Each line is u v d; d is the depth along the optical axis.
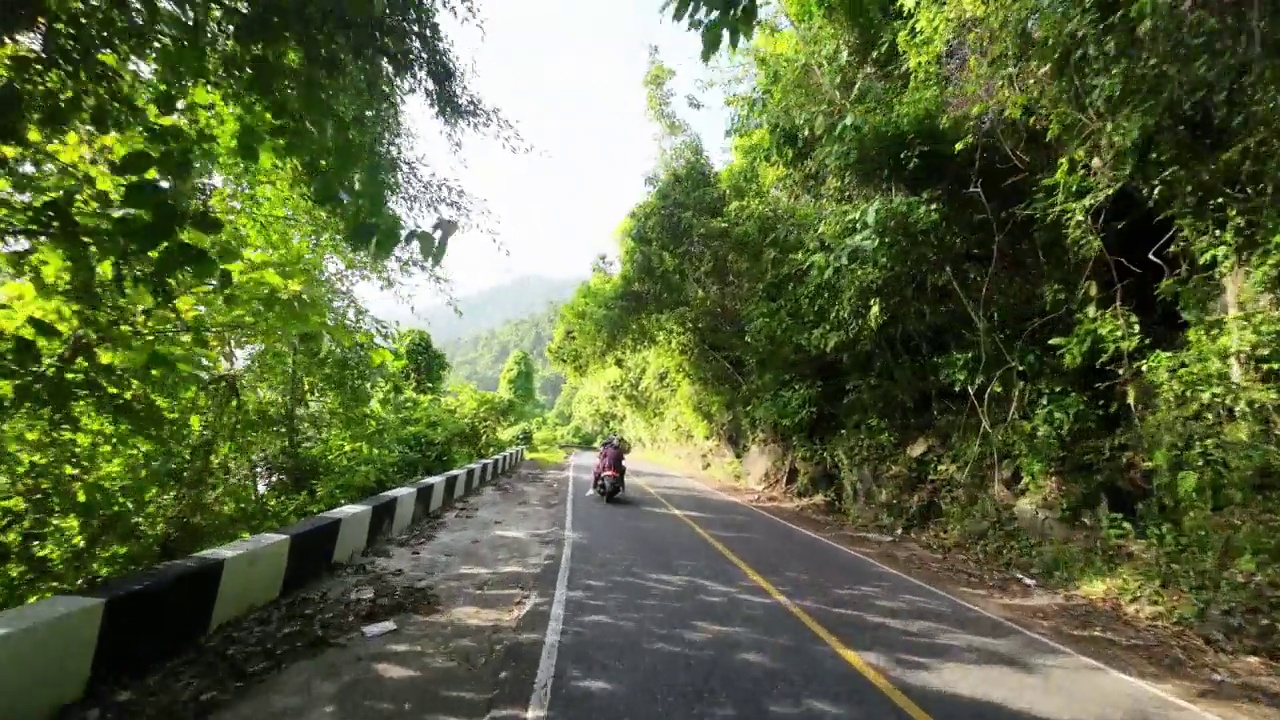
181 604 4.93
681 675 5.12
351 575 7.87
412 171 5.59
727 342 22.86
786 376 20.02
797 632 6.39
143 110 3.62
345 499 10.34
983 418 13.30
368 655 5.30
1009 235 12.06
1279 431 7.88
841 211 12.06
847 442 18.38
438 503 14.02
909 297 13.16
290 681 4.69
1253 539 7.75
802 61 12.23
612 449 17.95
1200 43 5.82
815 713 4.53
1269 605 7.27
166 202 3.34
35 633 3.63
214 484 6.96
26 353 3.84
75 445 4.95
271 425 7.73
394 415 12.23
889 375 16.55
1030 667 5.85
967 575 10.60
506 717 4.29
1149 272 11.48
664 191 20.53
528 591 7.55
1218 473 8.32
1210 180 8.17
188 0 3.36
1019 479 13.59
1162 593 8.48
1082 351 10.50
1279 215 7.73
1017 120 9.52
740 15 3.97
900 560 11.51
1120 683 5.60
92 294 4.02
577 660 5.36
